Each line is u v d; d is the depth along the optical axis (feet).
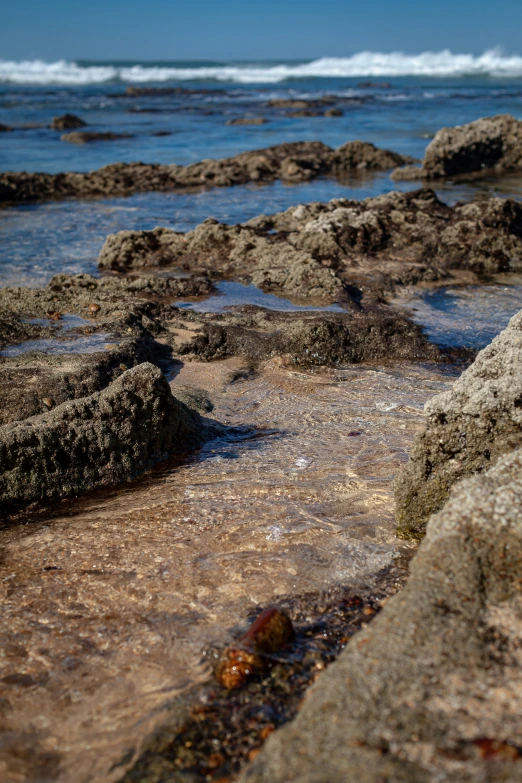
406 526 13.14
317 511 13.75
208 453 16.84
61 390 17.87
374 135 91.25
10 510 14.33
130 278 29.30
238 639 10.01
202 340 23.17
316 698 7.76
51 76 234.99
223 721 8.63
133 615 10.78
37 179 56.08
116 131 99.45
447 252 33.58
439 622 8.58
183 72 252.21
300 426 18.08
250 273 30.63
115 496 14.85
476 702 7.44
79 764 8.09
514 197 50.80
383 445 16.69
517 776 6.44
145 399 15.93
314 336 23.16
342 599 11.09
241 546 12.57
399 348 23.67
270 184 60.44
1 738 8.52
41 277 32.55
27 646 10.16
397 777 6.57
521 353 13.74
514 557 9.33
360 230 33.65
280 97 165.99
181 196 54.85
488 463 12.67
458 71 261.24
